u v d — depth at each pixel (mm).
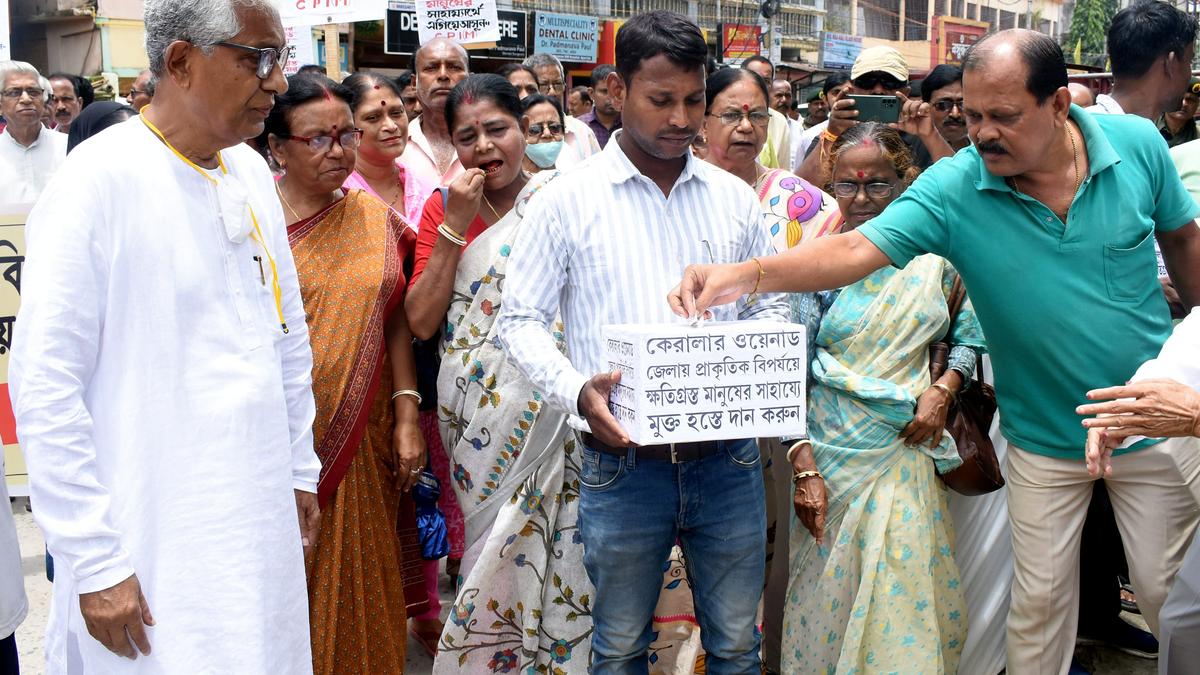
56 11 18547
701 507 2654
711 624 2770
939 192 2850
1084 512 3066
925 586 3113
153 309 2135
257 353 2305
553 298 2672
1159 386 2424
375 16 6258
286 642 2355
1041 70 2561
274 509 2312
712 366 2305
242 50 2129
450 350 3244
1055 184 2766
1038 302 2826
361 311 3016
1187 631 2484
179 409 2162
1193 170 3584
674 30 2479
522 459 3045
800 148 7434
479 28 6547
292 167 3061
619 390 2389
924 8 35781
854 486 3131
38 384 1996
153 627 2145
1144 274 2824
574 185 2652
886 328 3166
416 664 3756
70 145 3555
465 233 3182
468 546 3268
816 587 3195
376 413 3244
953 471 3238
